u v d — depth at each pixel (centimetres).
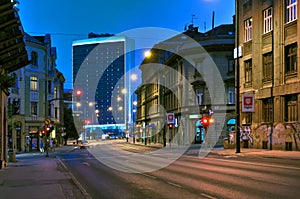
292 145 3019
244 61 3828
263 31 3506
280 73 3206
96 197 1125
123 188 1302
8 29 1914
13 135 4928
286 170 1659
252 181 1317
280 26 3219
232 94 5291
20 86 5159
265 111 3478
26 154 4597
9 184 1439
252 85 3656
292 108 3092
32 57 5591
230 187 1197
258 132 3512
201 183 1331
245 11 3834
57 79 7200
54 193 1163
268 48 3394
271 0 3366
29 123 5441
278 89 3209
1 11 1688
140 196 1109
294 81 3041
